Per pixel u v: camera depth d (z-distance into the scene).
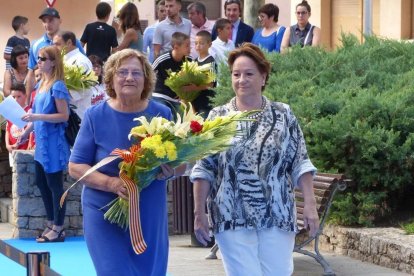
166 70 13.85
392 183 11.62
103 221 6.80
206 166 7.08
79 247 12.90
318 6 25.36
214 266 11.15
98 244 6.78
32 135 14.30
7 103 12.45
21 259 6.43
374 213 11.62
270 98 12.48
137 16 16.86
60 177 12.96
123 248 6.80
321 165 11.79
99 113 6.93
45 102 12.59
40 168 12.99
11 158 14.38
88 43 17.41
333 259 11.06
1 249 6.92
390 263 10.46
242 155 6.97
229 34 15.78
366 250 10.88
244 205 6.96
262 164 6.98
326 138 11.70
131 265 6.82
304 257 11.36
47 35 15.51
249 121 6.92
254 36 16.72
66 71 13.33
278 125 7.04
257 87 7.08
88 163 6.93
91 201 6.84
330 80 13.38
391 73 13.59
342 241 11.34
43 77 12.76
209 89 13.62
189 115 6.74
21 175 13.66
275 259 7.01
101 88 14.39
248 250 6.98
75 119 12.86
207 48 14.44
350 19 24.72
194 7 16.72
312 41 16.16
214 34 16.41
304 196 7.10
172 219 13.87
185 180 12.52
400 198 11.97
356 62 13.49
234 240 6.96
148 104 7.03
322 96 12.15
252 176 6.98
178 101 13.95
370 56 13.81
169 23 16.41
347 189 11.68
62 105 12.56
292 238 7.11
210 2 34.72
